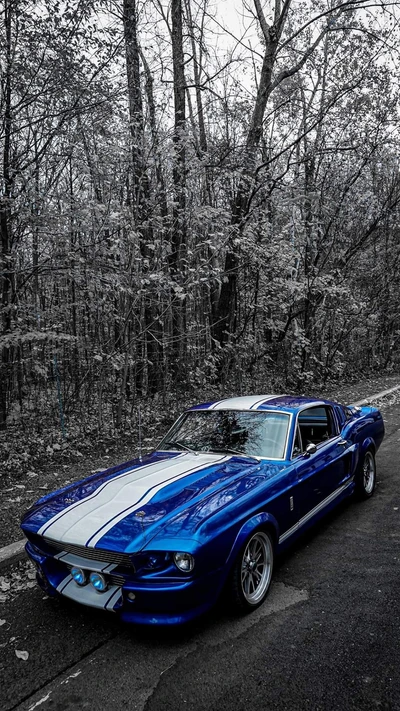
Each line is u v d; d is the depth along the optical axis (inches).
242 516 126.3
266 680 100.6
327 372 656.4
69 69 295.9
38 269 322.0
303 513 159.2
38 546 132.9
